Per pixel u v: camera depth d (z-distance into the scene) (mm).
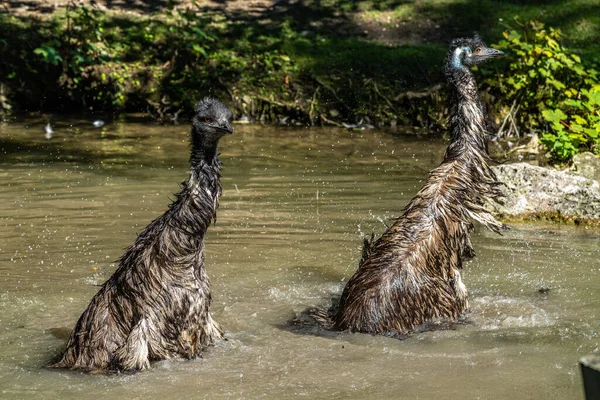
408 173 24172
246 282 15922
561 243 18562
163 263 12461
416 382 12039
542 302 15086
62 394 11633
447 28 37312
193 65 34281
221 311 14633
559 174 21125
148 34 35719
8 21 35781
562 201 20859
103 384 11930
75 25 35188
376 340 13492
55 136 28875
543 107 29656
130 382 11984
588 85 29016
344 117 32188
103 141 28234
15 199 20891
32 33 35000
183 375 12211
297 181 23125
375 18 38531
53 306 14719
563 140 24062
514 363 12719
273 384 11930
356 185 22688
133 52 35125
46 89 33781
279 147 27781
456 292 14391
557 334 13758
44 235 18125
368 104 32156
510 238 18906
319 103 32469
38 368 12484
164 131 30141
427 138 29594
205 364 12586
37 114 32781
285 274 16328
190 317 12641
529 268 16781
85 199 20953
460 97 14867
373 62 34031
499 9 37906
